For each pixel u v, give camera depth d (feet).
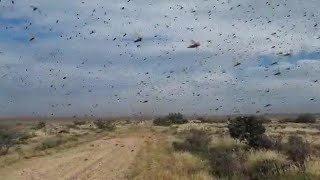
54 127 352.90
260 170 72.49
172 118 410.93
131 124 451.12
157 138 210.59
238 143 128.88
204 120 425.69
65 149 150.20
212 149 125.90
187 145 134.62
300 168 64.08
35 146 162.09
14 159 113.29
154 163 95.61
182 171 75.72
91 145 169.48
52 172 88.43
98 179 78.69
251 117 126.82
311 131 229.04
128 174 83.10
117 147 157.79
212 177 69.62
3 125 225.97
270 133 204.64
